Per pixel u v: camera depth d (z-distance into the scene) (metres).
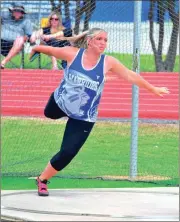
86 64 11.94
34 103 21.39
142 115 21.94
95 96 12.05
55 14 19.64
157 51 21.70
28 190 13.33
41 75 21.30
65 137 12.38
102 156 17.98
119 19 24.80
